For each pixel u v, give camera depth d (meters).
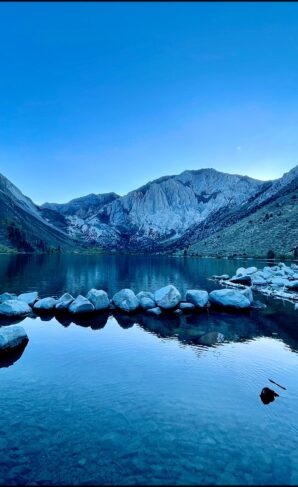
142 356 21.39
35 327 28.94
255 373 18.53
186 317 33.38
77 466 10.38
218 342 24.69
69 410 13.95
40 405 14.37
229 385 16.81
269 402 14.92
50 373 18.23
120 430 12.44
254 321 31.55
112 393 15.66
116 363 20.00
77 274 82.81
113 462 10.60
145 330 28.12
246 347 23.42
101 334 26.80
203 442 11.73
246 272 75.88
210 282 66.25
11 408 14.07
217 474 10.09
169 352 22.25
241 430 12.56
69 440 11.75
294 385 16.95
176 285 60.59
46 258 175.12
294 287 53.38
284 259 146.75
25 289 51.78
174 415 13.62
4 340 21.58
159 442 11.70
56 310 35.12
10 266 98.75
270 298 45.66
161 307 35.81
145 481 9.73
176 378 17.66
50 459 10.71
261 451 11.30
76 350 22.59
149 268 111.44
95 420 13.14
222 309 37.44
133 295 36.94
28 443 11.56
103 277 76.56
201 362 20.30
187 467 10.38
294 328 28.98
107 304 36.34
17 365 19.47
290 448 11.50
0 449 11.20
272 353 22.14
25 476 9.89
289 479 9.92
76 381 17.11
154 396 15.41
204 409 14.18
